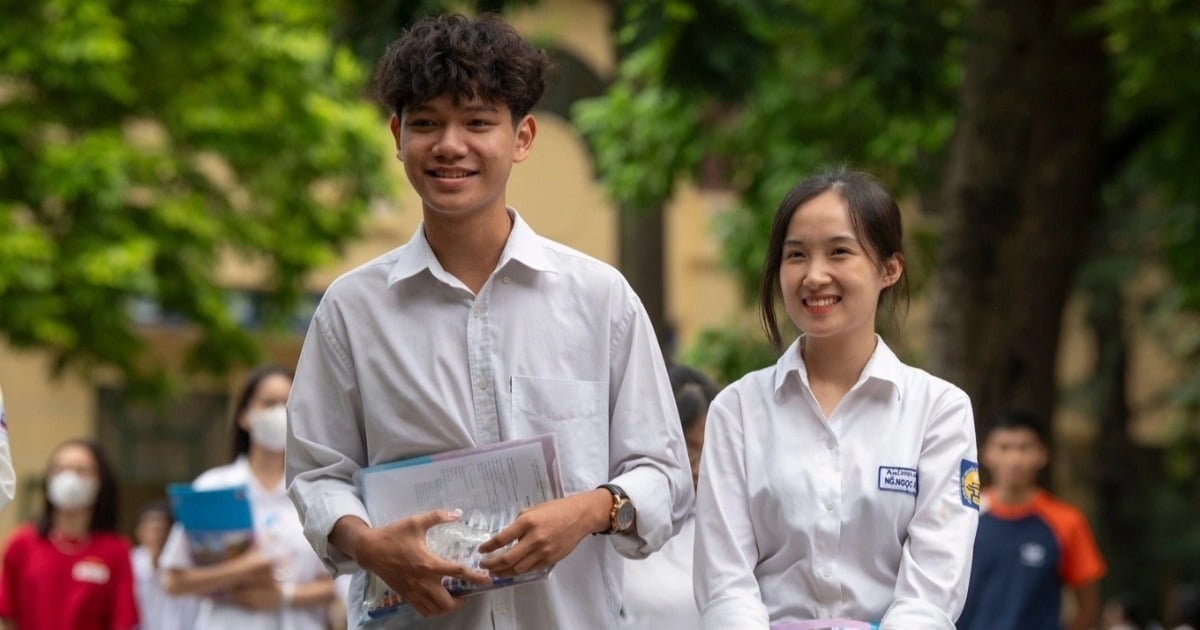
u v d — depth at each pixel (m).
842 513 6.12
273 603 10.80
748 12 13.95
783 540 6.18
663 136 21.31
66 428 32.47
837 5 18.92
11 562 12.81
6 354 31.73
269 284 27.14
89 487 12.77
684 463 6.31
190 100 25.25
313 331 6.25
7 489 6.64
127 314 24.94
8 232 22.91
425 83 5.83
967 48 17.52
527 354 6.10
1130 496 39.53
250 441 11.28
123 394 25.94
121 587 12.87
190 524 10.70
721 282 37.66
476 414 6.05
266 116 25.94
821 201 6.20
